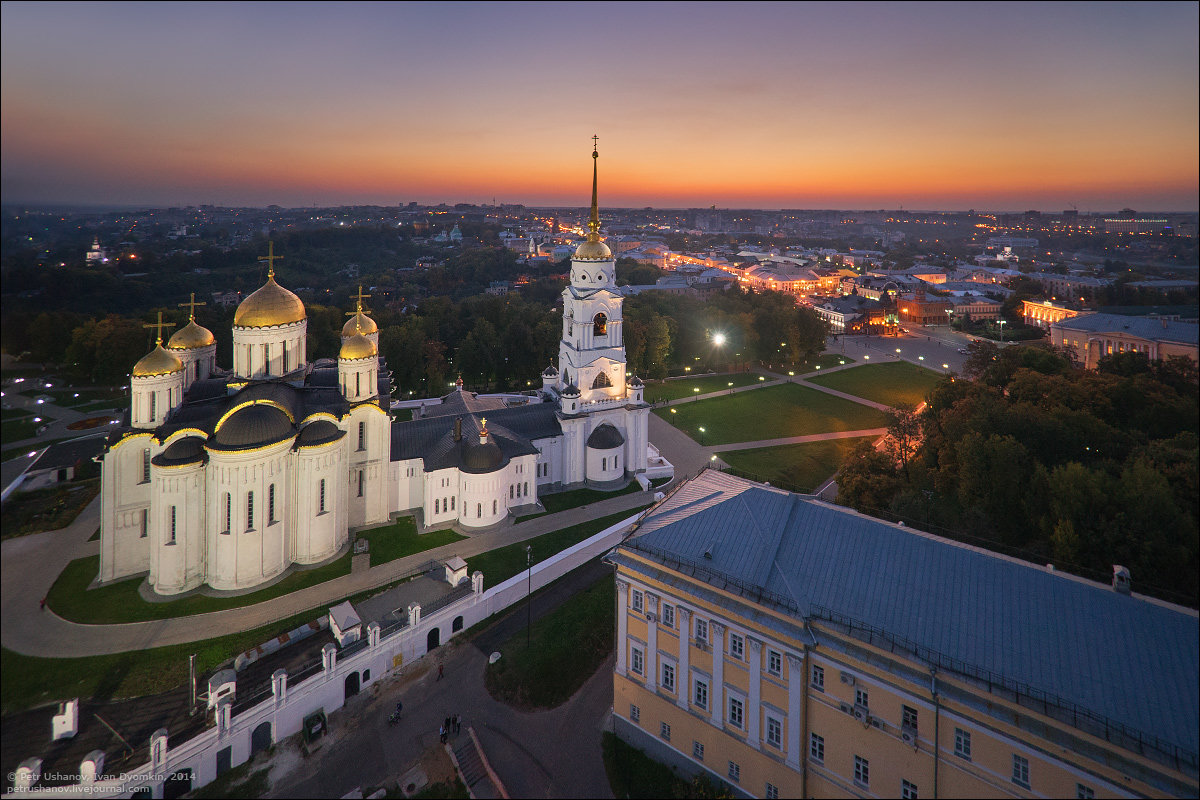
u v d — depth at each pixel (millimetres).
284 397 72250
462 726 51688
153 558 63594
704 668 44906
